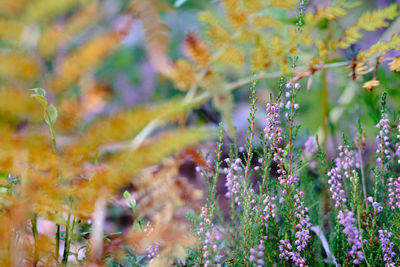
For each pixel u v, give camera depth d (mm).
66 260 906
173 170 875
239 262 979
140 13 850
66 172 858
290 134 968
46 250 897
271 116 972
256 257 971
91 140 842
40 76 846
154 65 858
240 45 892
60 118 851
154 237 880
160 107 840
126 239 890
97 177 855
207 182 993
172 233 879
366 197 1005
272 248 976
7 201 862
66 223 887
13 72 839
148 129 858
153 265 912
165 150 843
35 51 840
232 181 991
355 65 930
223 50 870
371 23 898
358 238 973
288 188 972
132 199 941
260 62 889
